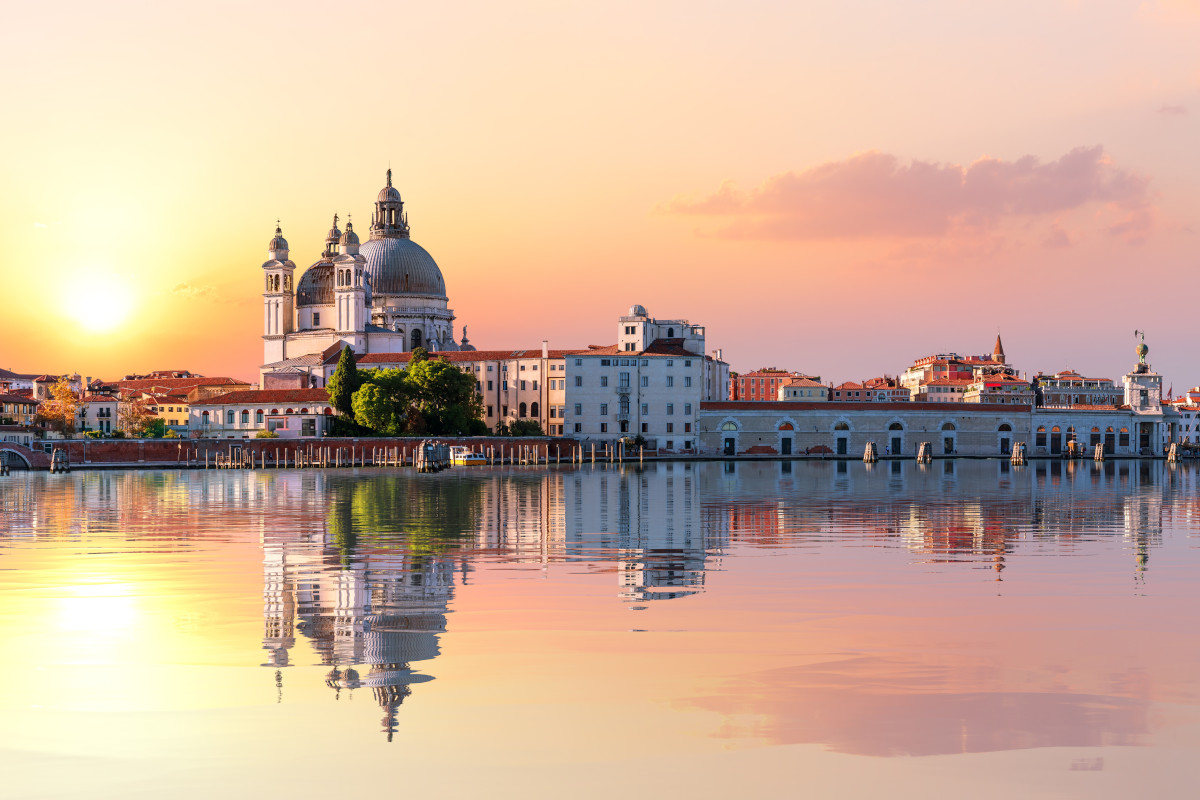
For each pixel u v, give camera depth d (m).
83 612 37.09
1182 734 23.84
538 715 25.09
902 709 25.52
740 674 28.44
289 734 23.88
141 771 21.86
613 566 48.78
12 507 89.31
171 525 70.75
